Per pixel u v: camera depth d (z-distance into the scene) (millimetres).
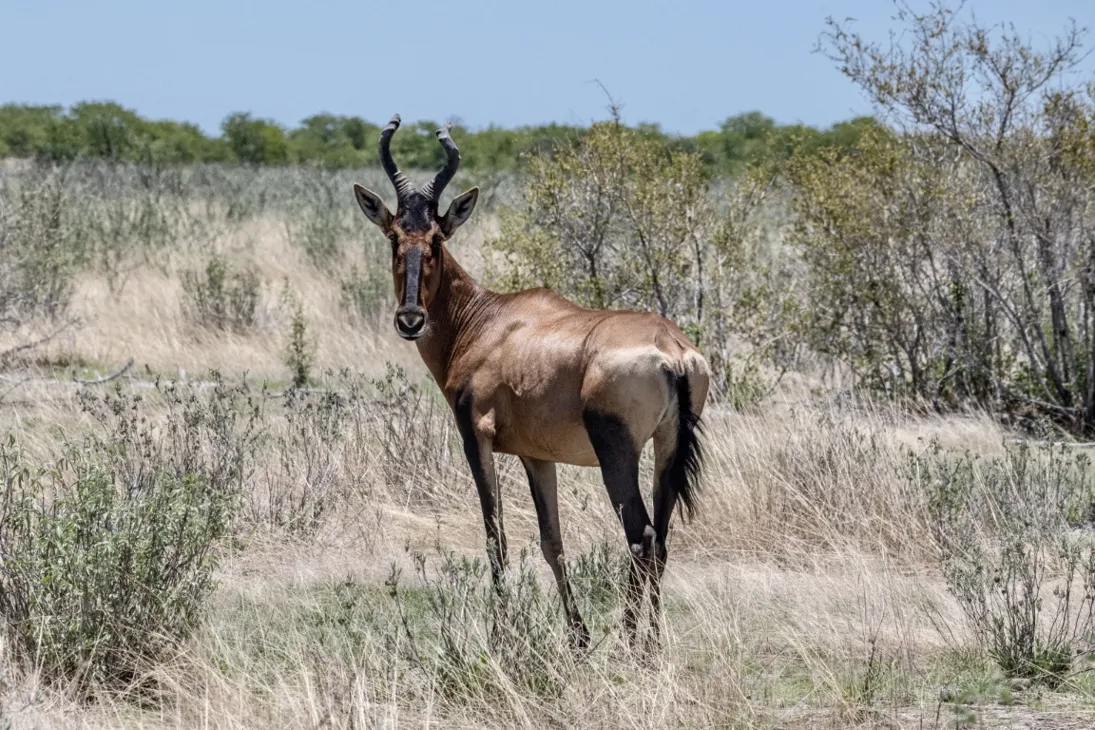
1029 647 24188
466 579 24406
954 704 22406
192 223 91812
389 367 40281
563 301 26562
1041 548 29938
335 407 39406
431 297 27312
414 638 24469
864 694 22406
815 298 50844
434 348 27766
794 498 33844
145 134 175125
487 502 26203
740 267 51250
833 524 33094
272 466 36812
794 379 50719
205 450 35000
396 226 27656
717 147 137875
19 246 63781
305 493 35000
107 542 23625
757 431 37812
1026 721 21500
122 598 23781
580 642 24375
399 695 22453
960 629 25906
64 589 23438
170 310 66188
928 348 49750
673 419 24609
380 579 30297
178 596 24641
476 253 72312
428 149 171250
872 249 48844
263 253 87500
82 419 41938
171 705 22594
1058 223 47031
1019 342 49812
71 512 24672
